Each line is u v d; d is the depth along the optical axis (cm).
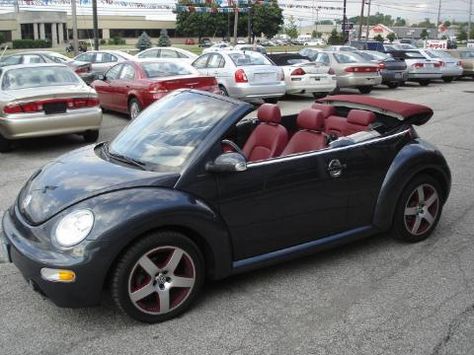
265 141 488
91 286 338
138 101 1170
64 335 355
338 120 528
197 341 348
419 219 508
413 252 491
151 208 347
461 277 442
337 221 455
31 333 357
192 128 409
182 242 365
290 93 1625
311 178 427
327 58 1861
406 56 2331
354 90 2019
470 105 1528
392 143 481
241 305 394
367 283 430
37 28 7944
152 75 1184
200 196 375
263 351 338
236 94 1373
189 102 446
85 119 899
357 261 471
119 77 1259
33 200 379
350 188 454
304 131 484
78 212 346
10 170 783
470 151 918
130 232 340
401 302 399
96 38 2788
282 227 420
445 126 1165
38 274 339
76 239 336
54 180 391
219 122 402
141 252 350
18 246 350
